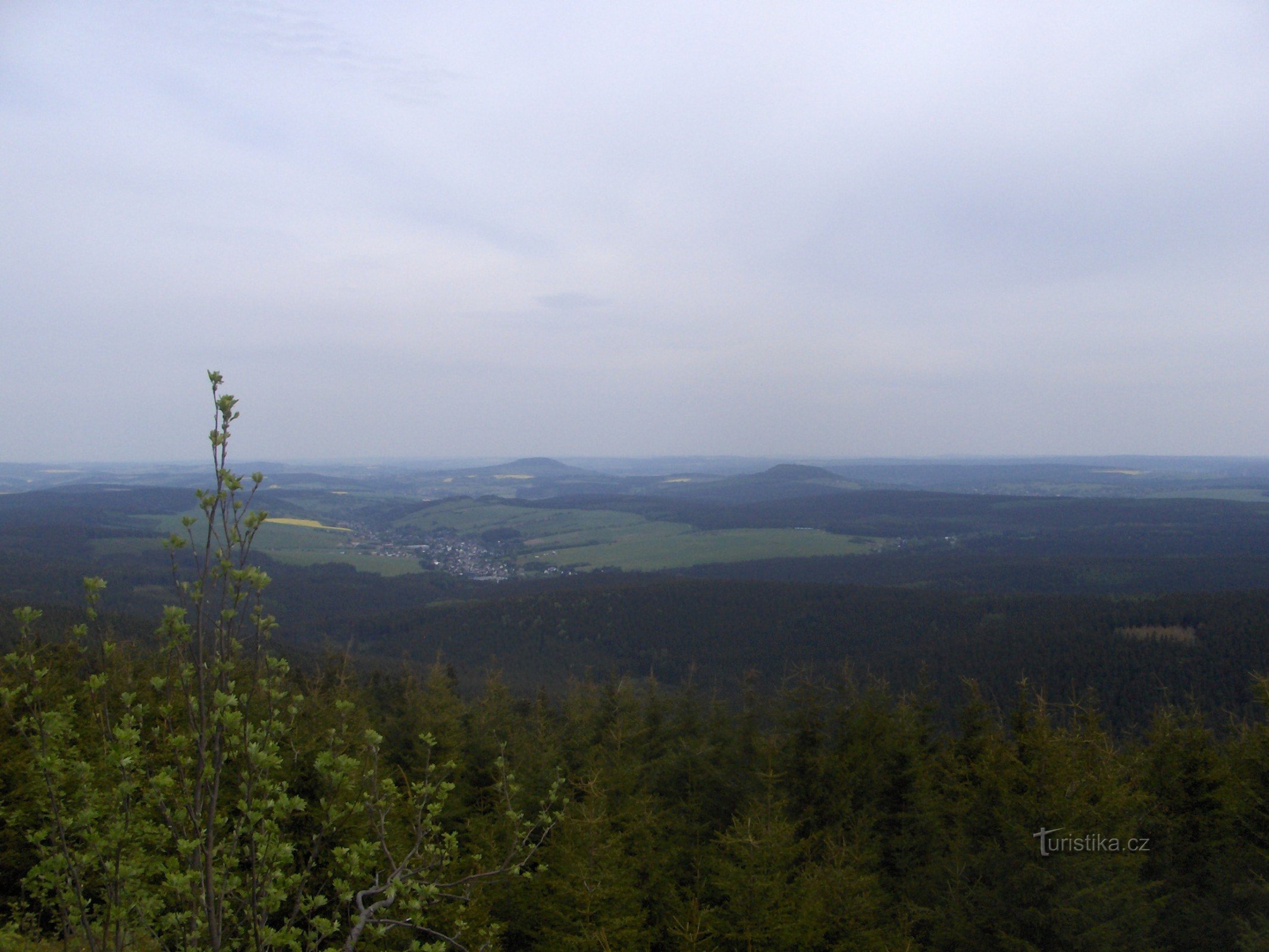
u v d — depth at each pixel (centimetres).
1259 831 1895
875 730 2738
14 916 1035
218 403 596
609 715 3419
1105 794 1805
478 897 1633
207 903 589
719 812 2536
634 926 1730
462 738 2798
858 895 1803
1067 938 1603
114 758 590
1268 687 2016
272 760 621
